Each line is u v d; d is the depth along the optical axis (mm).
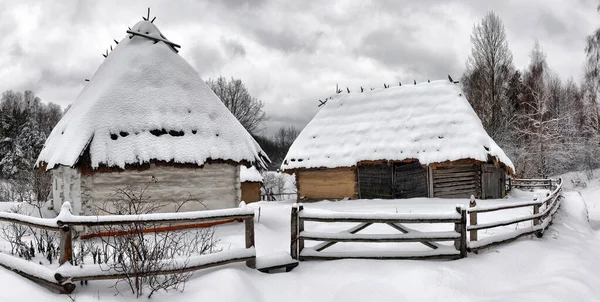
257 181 22422
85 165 8852
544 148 31281
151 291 4707
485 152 14945
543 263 7113
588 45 31047
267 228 9938
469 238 7555
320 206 14898
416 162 16609
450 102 17047
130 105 9953
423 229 9430
